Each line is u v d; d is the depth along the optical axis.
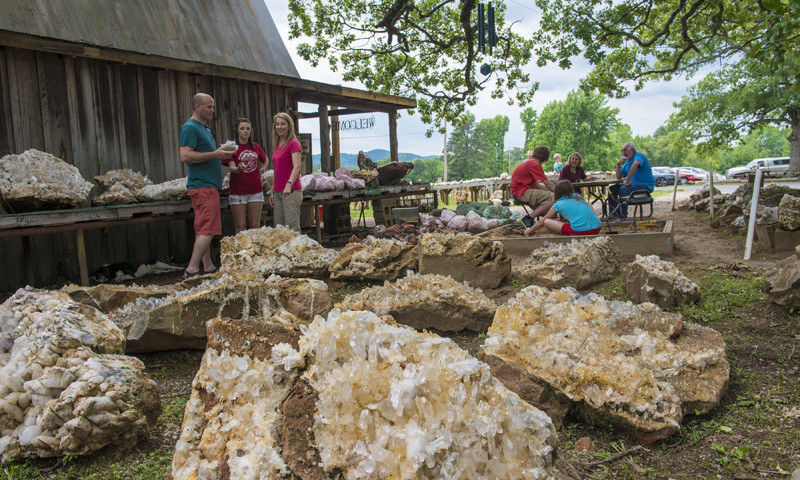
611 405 2.86
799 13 5.05
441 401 1.60
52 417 2.63
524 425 1.65
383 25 11.27
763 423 2.88
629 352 3.20
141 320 3.89
